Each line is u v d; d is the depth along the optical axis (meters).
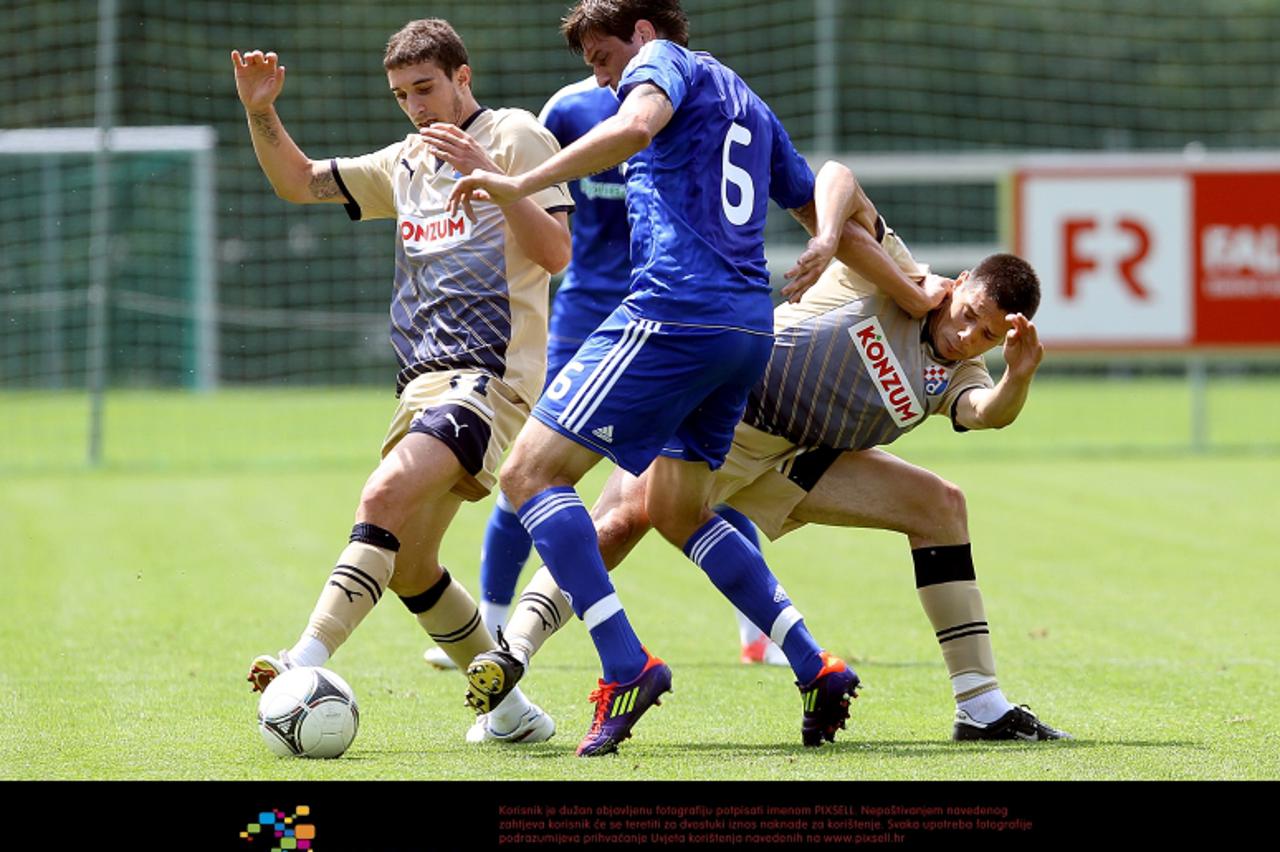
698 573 33.78
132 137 83.06
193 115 91.94
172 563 34.12
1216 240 57.03
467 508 45.62
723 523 17.48
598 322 24.22
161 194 92.62
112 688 20.75
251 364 96.31
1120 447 61.06
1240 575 32.41
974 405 17.58
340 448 63.28
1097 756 16.25
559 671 22.78
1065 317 57.06
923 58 100.06
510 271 17.31
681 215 15.91
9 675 21.75
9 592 30.09
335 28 89.62
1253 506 43.59
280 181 18.14
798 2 98.69
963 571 17.69
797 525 18.41
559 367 24.44
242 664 22.80
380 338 97.75
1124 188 56.91
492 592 23.48
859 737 17.73
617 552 18.14
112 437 67.50
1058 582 31.67
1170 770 15.55
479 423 16.86
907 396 17.69
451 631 18.11
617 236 24.02
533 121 17.53
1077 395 88.06
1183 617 27.47
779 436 17.92
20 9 87.62
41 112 88.50
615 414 15.88
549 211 17.17
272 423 73.75
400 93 17.58
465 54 17.66
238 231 94.50
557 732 18.19
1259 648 24.38
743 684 21.66
